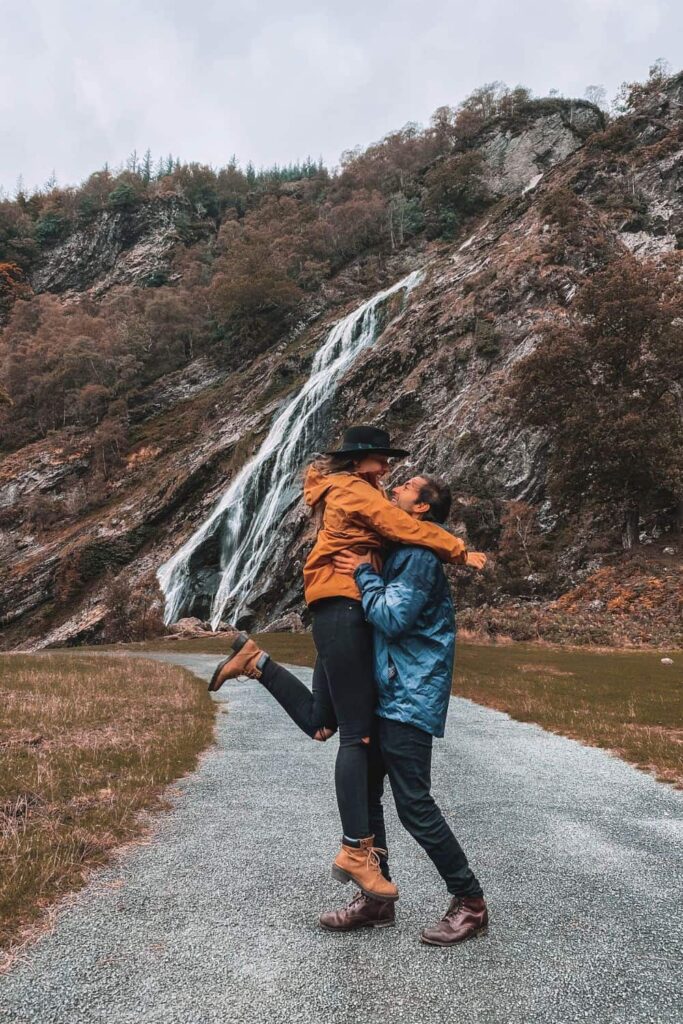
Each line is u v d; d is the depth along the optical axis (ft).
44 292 502.79
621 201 223.92
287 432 210.59
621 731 29.25
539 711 34.91
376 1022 7.16
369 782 10.43
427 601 9.34
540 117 374.22
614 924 9.71
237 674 10.65
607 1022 7.13
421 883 11.58
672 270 130.52
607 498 124.98
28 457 297.94
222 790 19.24
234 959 8.70
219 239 486.38
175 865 12.75
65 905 10.73
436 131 429.38
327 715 10.38
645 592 104.32
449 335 195.21
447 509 10.43
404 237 355.77
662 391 121.60
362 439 10.37
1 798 16.81
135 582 209.67
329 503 10.02
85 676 46.65
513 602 119.24
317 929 9.65
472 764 22.88
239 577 183.73
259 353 313.32
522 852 13.39
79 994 7.86
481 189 356.38
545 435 151.33
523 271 189.47
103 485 271.08
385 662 9.43
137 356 350.84
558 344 125.08
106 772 20.68
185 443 277.23
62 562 224.74
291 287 315.58
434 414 183.21
